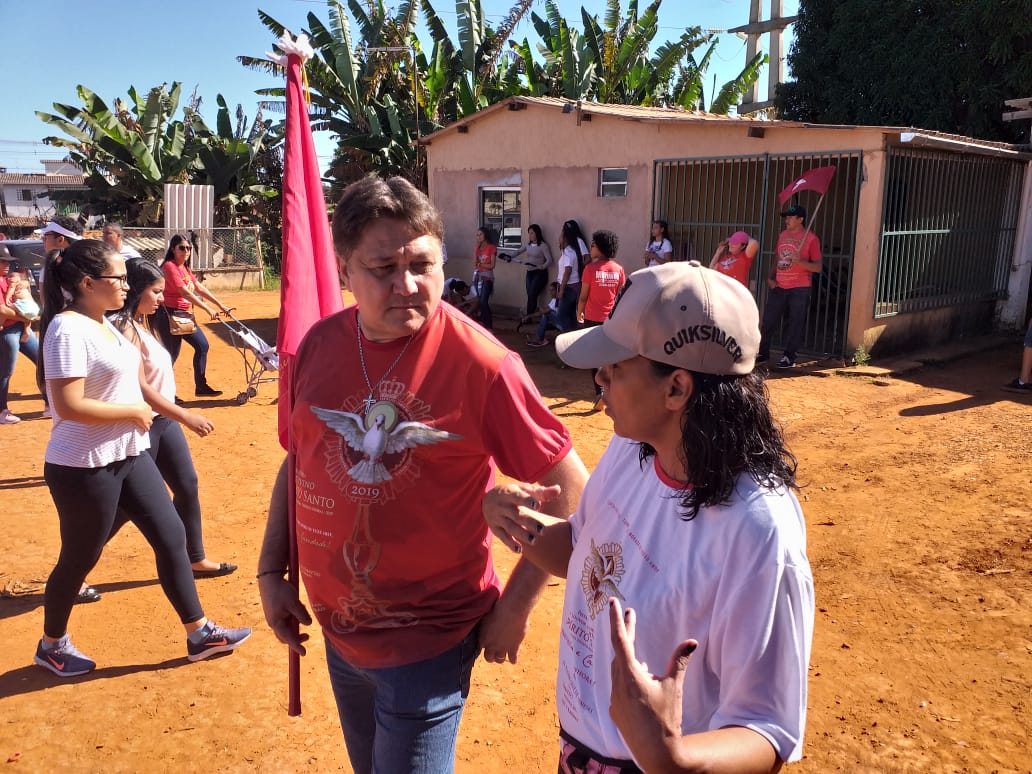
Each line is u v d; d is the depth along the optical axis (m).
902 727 3.15
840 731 3.14
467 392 1.98
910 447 6.85
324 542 2.03
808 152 10.48
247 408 8.56
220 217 23.58
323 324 2.16
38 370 3.43
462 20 20.09
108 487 3.37
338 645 2.09
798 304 10.00
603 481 1.64
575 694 1.61
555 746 3.14
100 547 3.48
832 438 7.18
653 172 12.17
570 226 11.83
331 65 21.28
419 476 1.96
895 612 4.04
